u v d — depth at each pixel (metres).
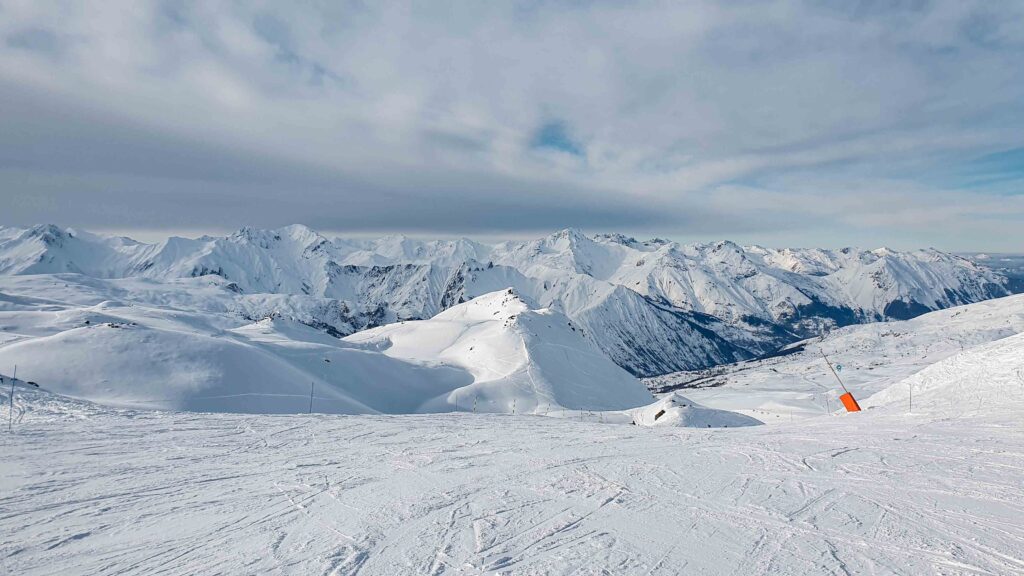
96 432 19.20
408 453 16.00
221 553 8.30
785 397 98.62
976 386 21.45
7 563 8.03
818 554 7.50
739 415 51.91
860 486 10.63
